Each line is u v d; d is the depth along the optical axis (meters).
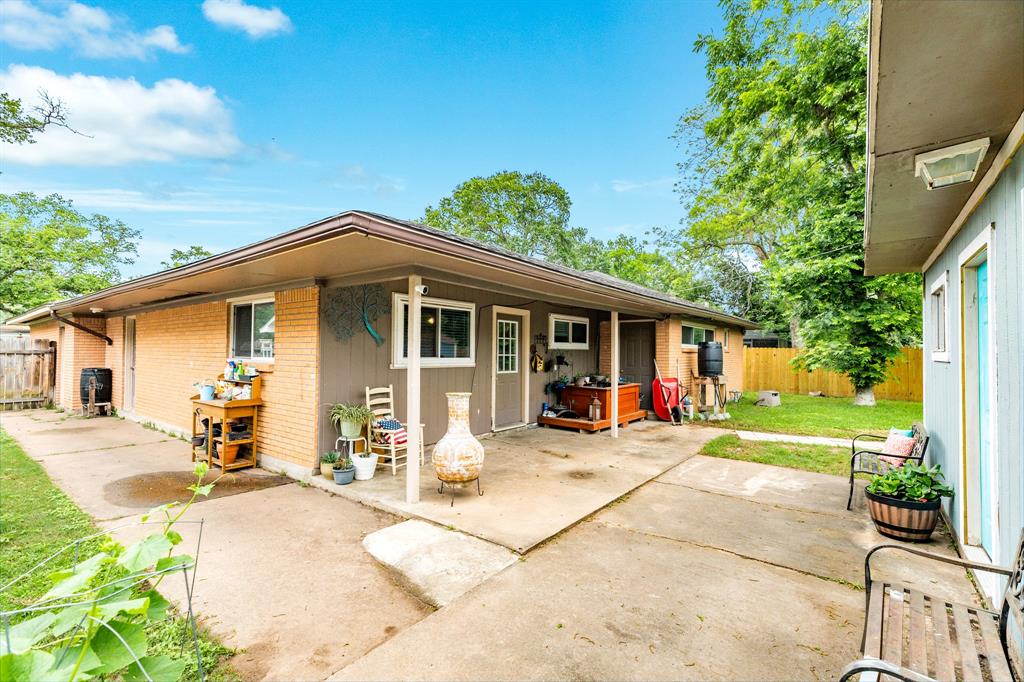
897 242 4.64
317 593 3.00
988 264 2.92
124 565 1.23
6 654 1.01
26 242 17.42
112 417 10.34
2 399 11.81
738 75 13.84
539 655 2.38
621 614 2.76
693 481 5.68
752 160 14.74
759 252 21.81
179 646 2.42
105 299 8.09
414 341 4.61
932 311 5.27
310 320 5.57
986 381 3.51
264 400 6.29
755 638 2.54
